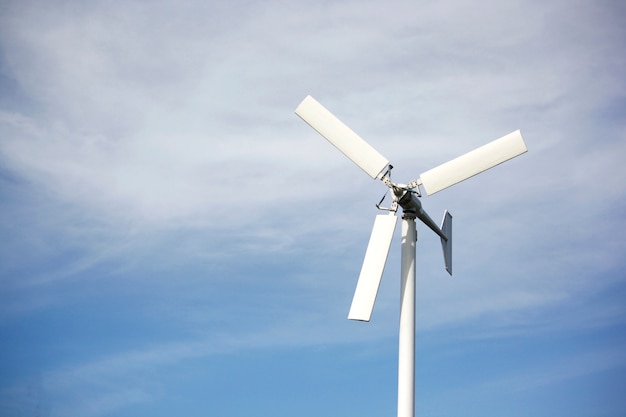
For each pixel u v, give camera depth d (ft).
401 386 51.67
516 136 51.49
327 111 52.80
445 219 60.75
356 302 50.01
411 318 52.26
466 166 51.62
